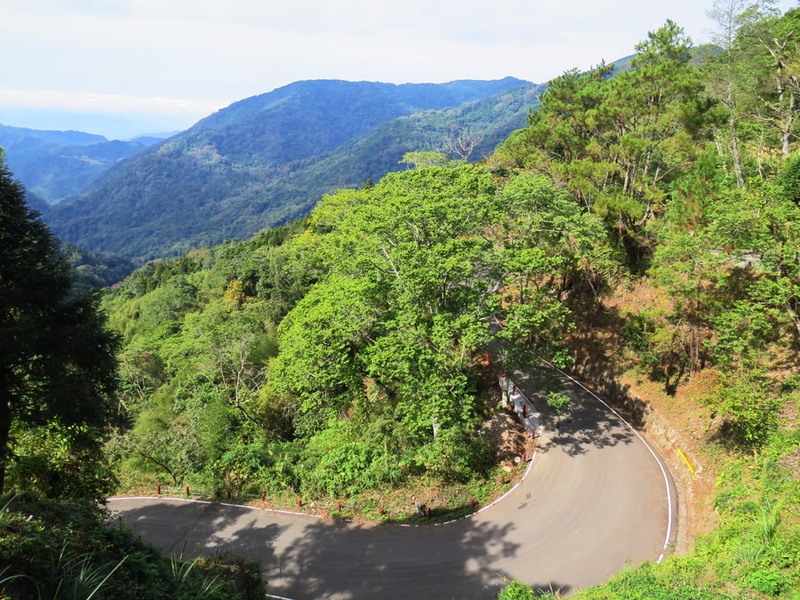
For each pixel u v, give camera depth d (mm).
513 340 22391
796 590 11258
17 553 8398
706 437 20438
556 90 37812
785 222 19391
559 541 17719
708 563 13609
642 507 19047
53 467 17031
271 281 52469
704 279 23391
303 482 22016
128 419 17359
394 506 20062
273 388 26766
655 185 30250
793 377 19250
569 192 30234
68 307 14891
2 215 13312
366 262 22344
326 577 16938
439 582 16406
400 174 28938
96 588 8086
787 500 14586
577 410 26016
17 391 14109
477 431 24312
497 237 28688
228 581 11992
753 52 33438
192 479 23703
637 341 27219
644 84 28734
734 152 28766
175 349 38469
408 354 19516
